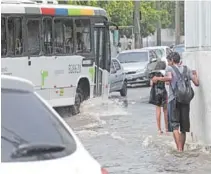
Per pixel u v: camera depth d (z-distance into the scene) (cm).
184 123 2512
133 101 5022
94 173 934
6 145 918
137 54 6981
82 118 3875
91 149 2678
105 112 4150
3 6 3556
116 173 2173
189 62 2712
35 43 3784
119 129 3328
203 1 2580
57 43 3947
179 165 2294
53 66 3900
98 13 4309
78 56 4116
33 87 1054
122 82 5506
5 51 3566
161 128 3322
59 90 3941
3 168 870
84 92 4222
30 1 3806
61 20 3984
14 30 3641
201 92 2569
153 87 3108
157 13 12638
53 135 979
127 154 2547
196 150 2545
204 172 2173
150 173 2173
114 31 4756
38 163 898
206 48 2558
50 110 1042
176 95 2486
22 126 962
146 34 12750
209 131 2523
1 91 998
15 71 3634
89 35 4222
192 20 2705
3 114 962
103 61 4391
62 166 910
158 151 2588
